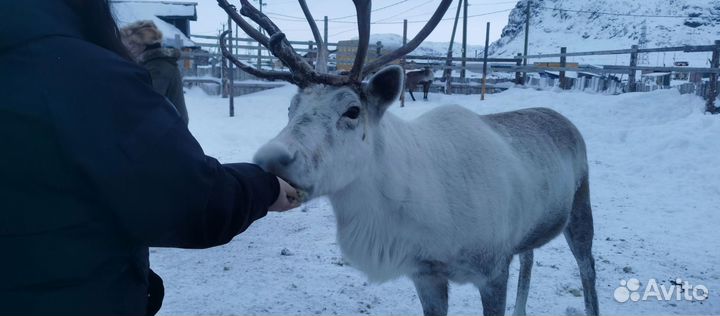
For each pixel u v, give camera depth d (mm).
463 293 4211
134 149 1211
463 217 2873
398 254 2812
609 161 9320
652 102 13031
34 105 1136
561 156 3768
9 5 1160
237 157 9398
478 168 3021
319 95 2467
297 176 2172
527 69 18281
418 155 2836
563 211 3762
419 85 18750
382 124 2705
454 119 3201
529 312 3934
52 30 1188
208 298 3988
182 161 1269
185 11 23734
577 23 190875
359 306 3939
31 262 1193
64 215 1197
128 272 1379
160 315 3676
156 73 4207
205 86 19703
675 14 176750
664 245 5344
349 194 2672
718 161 8633
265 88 19812
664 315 3861
